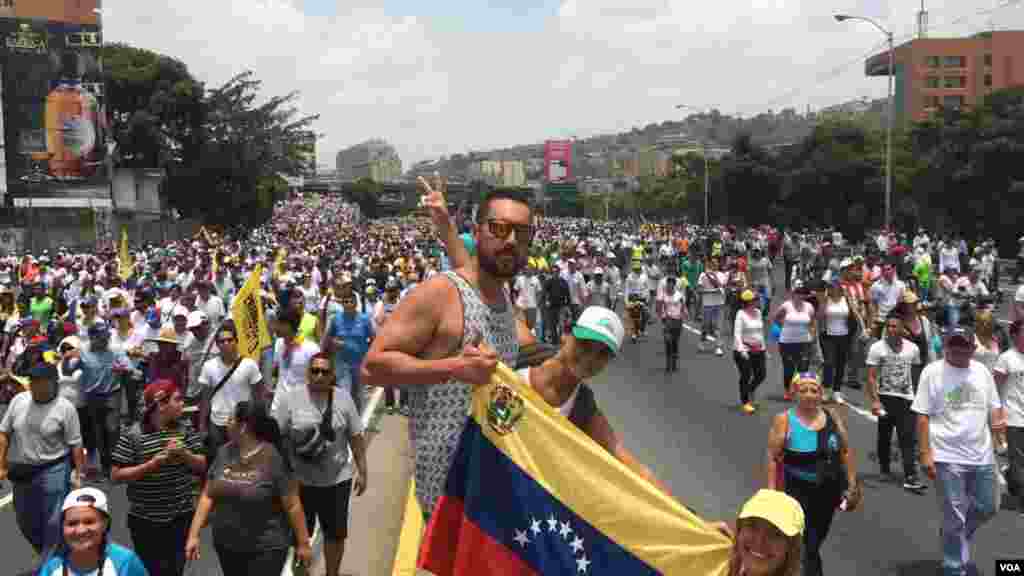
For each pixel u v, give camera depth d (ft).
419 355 9.87
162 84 225.97
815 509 21.52
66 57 175.42
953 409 23.27
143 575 15.44
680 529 10.76
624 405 45.16
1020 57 371.56
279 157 273.75
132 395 38.22
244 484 18.97
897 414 31.09
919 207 179.22
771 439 21.83
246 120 241.14
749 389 43.91
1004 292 103.76
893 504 29.40
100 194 178.29
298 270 83.05
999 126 153.69
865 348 49.11
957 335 22.98
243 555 19.03
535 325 62.03
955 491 22.98
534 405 10.43
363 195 565.53
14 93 173.17
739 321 43.68
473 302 10.03
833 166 208.64
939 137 176.35
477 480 10.21
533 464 10.37
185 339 35.88
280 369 30.50
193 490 21.27
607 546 10.53
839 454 21.42
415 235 193.06
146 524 20.83
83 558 14.94
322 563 24.38
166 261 91.50
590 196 546.26
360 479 23.03
